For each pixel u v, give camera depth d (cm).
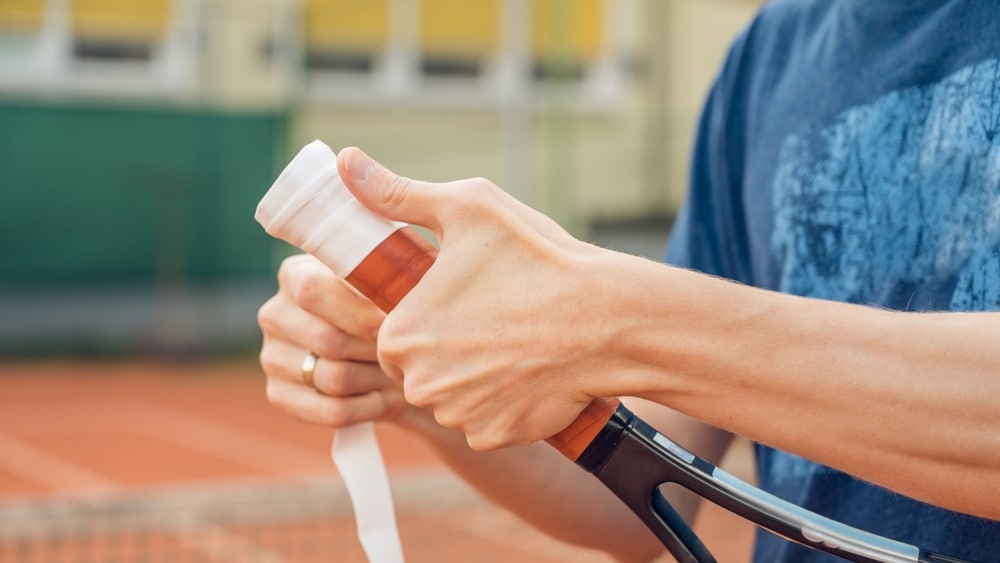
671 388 65
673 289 64
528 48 1303
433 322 68
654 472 74
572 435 74
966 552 80
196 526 364
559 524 106
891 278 86
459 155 1266
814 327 64
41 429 873
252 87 1256
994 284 78
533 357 66
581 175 1229
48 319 1116
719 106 109
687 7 1219
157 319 1145
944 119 85
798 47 101
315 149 76
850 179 91
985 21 84
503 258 67
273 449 799
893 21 90
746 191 104
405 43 1334
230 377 1110
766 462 99
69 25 1257
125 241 1110
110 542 422
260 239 1130
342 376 92
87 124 1084
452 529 473
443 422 69
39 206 1085
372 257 74
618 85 1251
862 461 64
